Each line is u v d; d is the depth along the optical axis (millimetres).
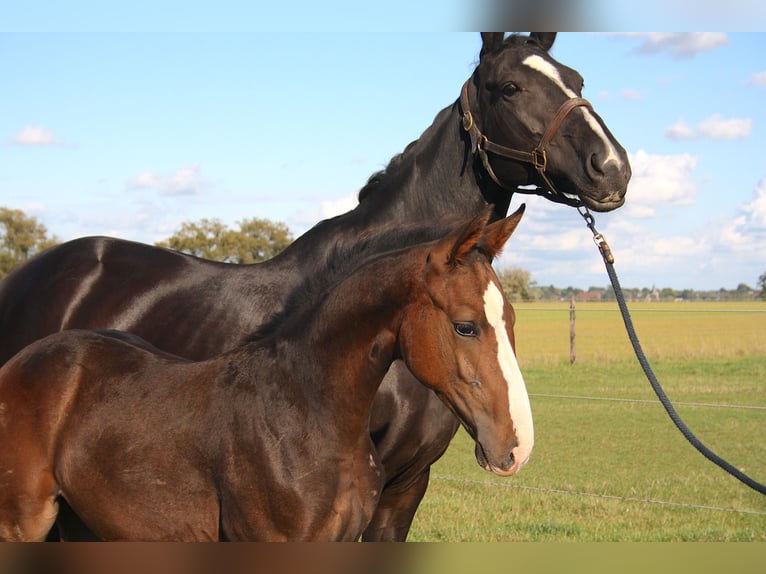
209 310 3893
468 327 2760
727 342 19156
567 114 3506
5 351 4152
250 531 2885
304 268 3850
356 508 2979
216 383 3100
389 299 2881
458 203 3811
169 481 3000
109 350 3379
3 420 3209
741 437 9125
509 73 3578
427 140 3879
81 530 3496
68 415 3234
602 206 3469
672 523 5820
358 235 3453
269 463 2869
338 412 2938
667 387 12531
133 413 3131
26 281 4211
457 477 7535
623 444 8797
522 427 2709
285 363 3020
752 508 6281
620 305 3475
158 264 4121
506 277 33094
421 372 2848
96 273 4156
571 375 14156
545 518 5965
